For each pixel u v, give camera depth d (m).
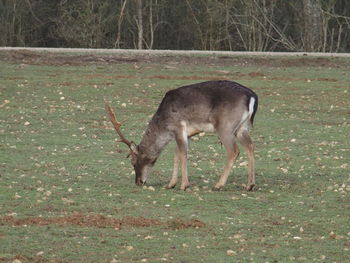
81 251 14.04
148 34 70.38
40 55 42.69
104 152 23.20
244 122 18.80
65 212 16.59
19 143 24.00
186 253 14.10
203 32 68.81
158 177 20.47
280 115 30.12
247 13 67.81
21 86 34.47
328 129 27.66
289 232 15.62
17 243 14.39
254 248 14.49
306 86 37.03
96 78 37.41
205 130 18.97
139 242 14.66
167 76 38.53
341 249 14.58
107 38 69.12
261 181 20.09
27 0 67.81
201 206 17.39
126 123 27.81
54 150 23.20
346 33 69.69
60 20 67.94
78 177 19.95
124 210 16.88
